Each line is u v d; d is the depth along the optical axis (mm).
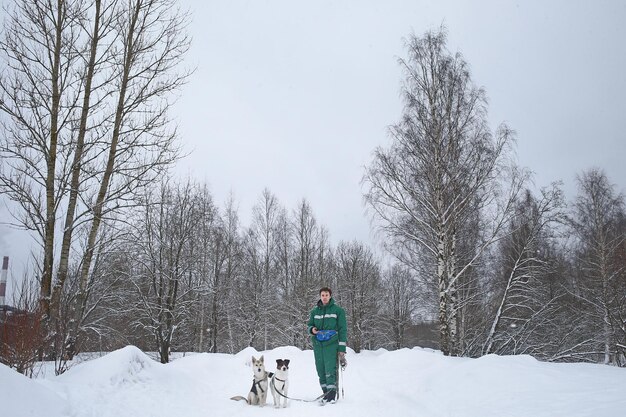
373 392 8281
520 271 22203
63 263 9930
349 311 42938
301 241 39844
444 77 19203
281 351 15516
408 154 19094
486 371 7355
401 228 19688
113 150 11156
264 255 38844
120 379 6535
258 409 6711
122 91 11336
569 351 22672
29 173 9672
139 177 11289
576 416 4578
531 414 5004
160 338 22594
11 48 9695
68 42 10352
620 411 4449
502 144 18516
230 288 34594
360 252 44125
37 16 10047
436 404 6531
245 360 13070
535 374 6914
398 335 47625
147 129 11484
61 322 8859
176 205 24734
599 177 28875
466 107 18984
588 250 27406
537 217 21312
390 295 49281
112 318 18062
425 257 22656
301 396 8352
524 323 22359
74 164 10148
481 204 19141
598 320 25047
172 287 23578
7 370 4676
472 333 24250
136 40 11578
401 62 19500
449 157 18594
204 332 34844
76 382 6070
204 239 29422
